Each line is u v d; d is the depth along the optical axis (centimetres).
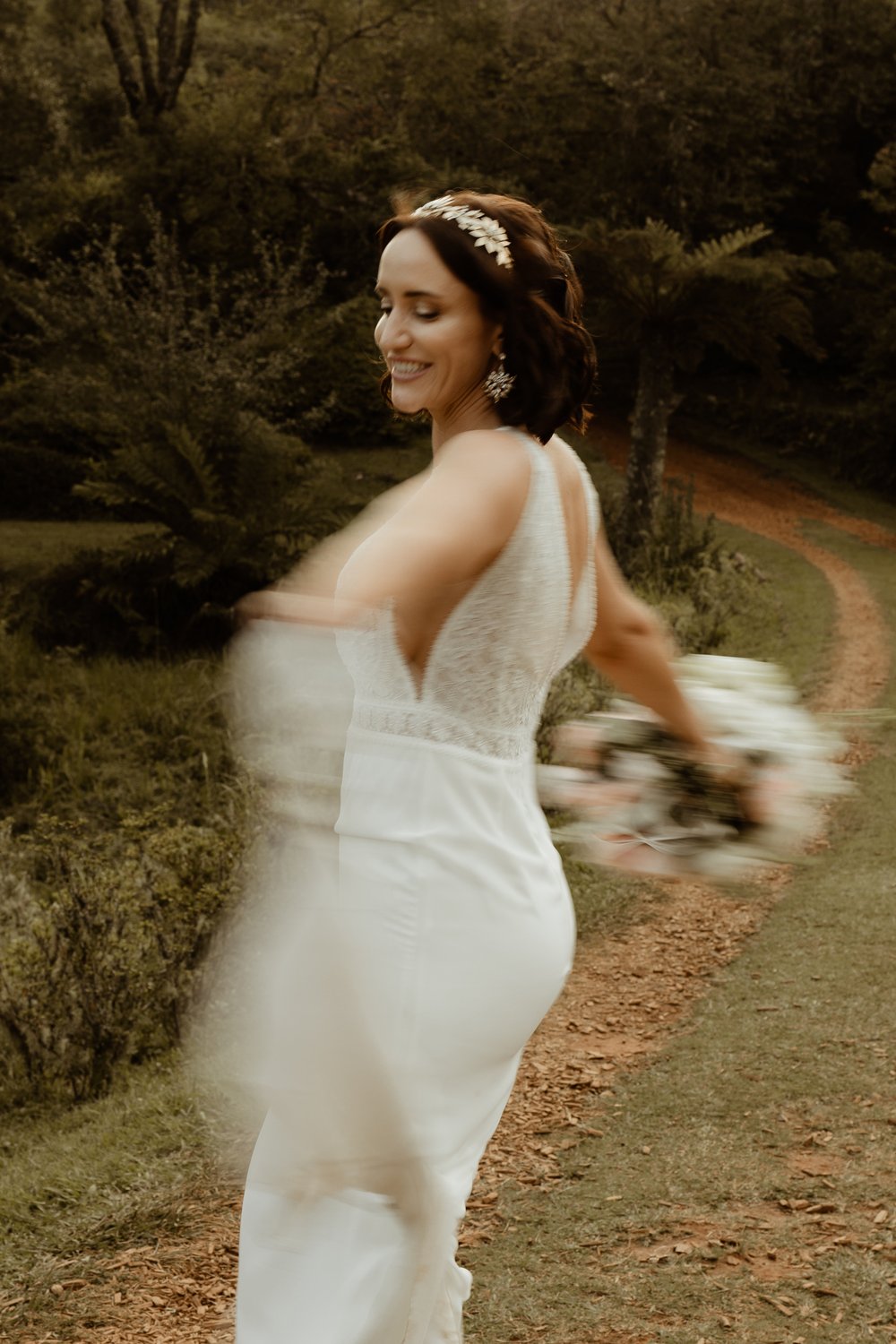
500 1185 414
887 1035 518
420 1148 138
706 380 3847
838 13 3700
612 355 3781
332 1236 141
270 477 2066
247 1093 132
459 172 3531
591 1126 458
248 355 2227
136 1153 446
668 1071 507
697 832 206
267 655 119
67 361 2261
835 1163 407
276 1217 142
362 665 146
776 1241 358
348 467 3181
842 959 634
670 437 3606
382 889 145
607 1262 356
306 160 3447
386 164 3441
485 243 151
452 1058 145
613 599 185
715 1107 464
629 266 2059
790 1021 550
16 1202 417
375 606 123
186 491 2019
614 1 3753
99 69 3997
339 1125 131
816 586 2139
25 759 1602
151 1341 331
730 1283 337
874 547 2653
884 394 3325
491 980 148
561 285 158
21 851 1070
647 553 2109
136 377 2175
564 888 165
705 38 3591
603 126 3656
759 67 3578
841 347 3606
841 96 3753
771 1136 433
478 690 148
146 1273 366
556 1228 380
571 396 160
